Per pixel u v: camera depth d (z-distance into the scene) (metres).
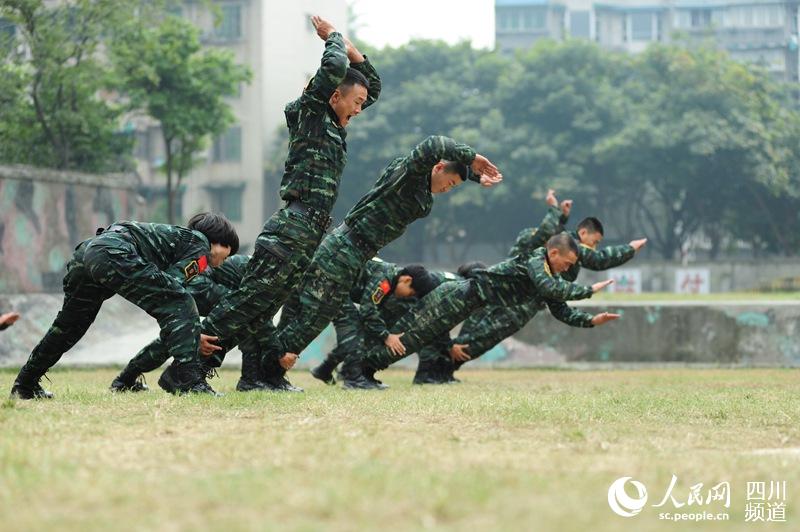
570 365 15.83
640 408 6.35
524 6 83.56
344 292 7.99
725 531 2.72
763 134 51.22
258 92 56.34
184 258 6.66
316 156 6.99
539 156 52.50
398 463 3.62
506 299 9.09
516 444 4.34
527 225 57.38
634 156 52.53
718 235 59.12
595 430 5.00
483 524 2.64
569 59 55.53
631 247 9.70
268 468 3.43
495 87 56.97
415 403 6.29
